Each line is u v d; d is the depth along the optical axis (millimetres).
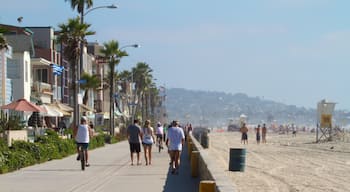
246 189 30516
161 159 47906
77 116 67375
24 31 81875
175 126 35250
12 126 51375
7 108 56719
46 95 91250
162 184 29000
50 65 91062
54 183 29188
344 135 127312
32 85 85438
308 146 95375
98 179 31250
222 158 58906
